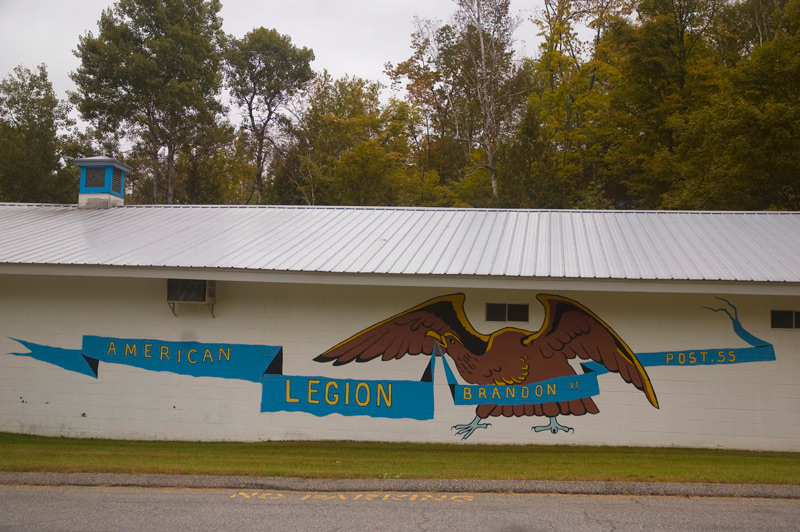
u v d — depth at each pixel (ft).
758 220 45.88
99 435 41.65
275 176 146.20
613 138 110.63
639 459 33.73
